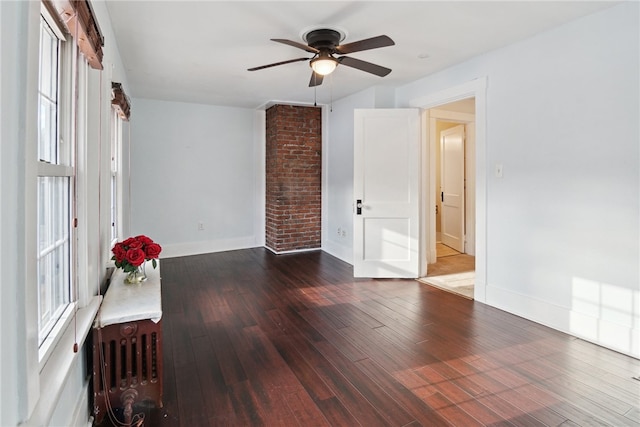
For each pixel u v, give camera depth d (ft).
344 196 17.89
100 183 7.04
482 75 11.56
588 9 8.47
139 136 17.56
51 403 3.57
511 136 10.73
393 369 7.61
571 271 9.34
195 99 17.75
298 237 19.85
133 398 6.05
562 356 8.18
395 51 11.19
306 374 7.41
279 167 19.17
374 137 14.53
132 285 7.29
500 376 7.34
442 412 6.19
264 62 12.14
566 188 9.39
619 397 6.64
